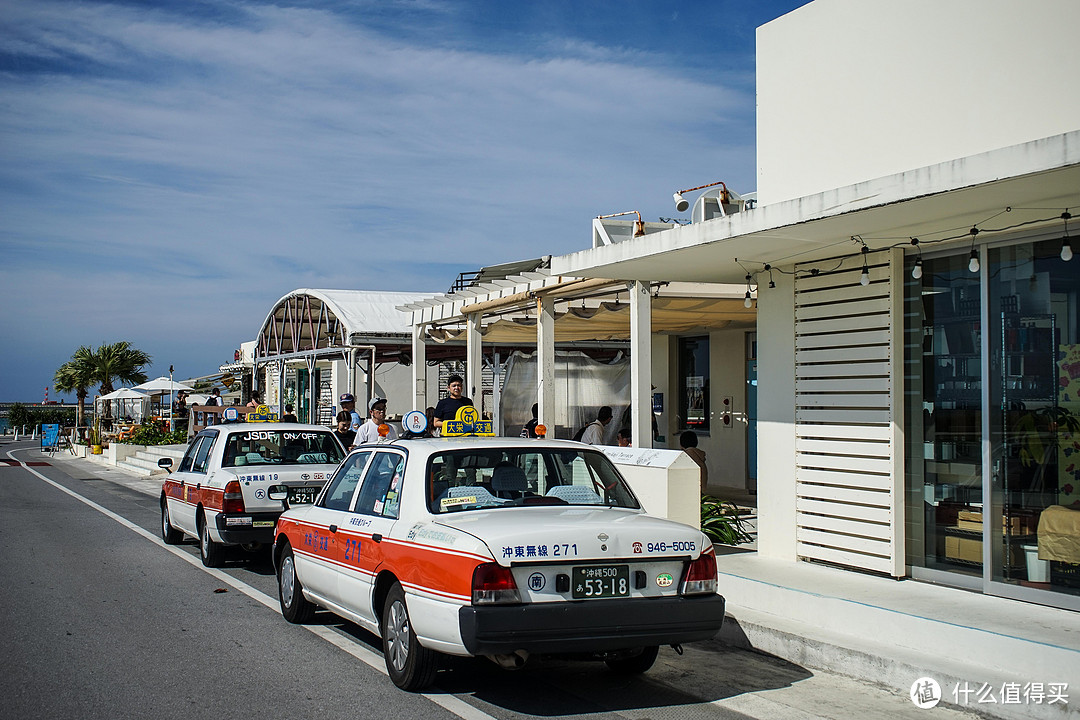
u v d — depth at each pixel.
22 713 5.88
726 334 16.91
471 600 5.64
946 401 8.20
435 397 26.89
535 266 13.75
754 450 16.22
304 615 8.47
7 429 96.44
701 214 10.16
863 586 8.00
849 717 5.90
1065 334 7.17
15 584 10.33
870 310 8.68
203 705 6.08
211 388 41.50
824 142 8.62
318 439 12.30
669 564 6.15
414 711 5.98
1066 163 5.37
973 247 7.55
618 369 23.83
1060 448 7.21
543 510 6.62
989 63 7.25
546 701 6.25
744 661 7.36
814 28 8.75
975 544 7.87
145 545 13.38
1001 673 6.08
